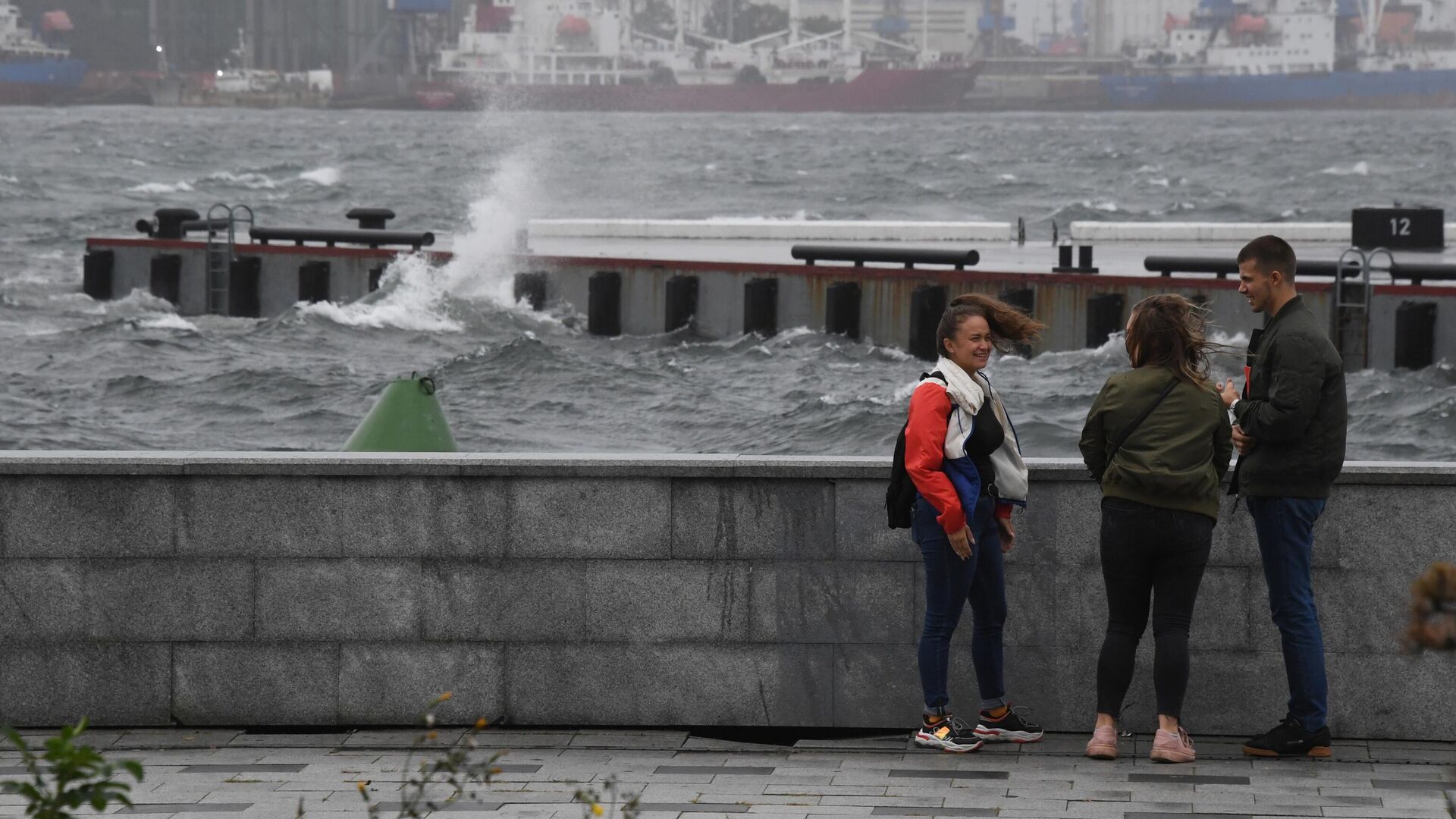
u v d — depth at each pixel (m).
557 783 15.38
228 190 199.38
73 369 69.00
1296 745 16.08
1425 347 62.03
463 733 16.52
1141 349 15.95
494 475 17.19
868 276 71.00
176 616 17.39
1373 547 16.67
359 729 17.44
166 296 86.44
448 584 17.33
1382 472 16.55
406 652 17.38
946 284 69.25
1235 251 82.25
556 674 17.33
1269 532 15.93
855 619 17.09
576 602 17.28
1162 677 15.89
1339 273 62.41
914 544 16.98
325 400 62.88
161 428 58.78
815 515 17.08
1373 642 16.70
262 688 17.41
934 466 15.66
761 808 14.49
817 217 168.88
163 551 17.36
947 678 16.47
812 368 67.19
